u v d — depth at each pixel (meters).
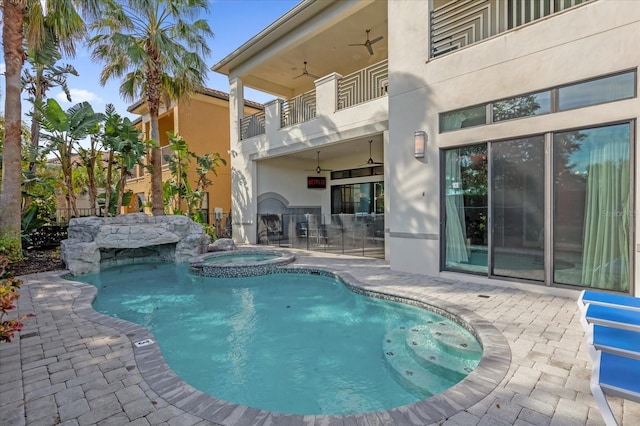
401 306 5.74
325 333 5.14
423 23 6.96
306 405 3.27
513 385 2.86
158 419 2.48
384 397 3.40
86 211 18.39
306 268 8.55
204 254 10.73
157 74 11.98
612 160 4.89
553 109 5.35
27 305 5.47
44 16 9.18
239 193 14.33
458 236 6.70
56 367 3.31
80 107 11.01
